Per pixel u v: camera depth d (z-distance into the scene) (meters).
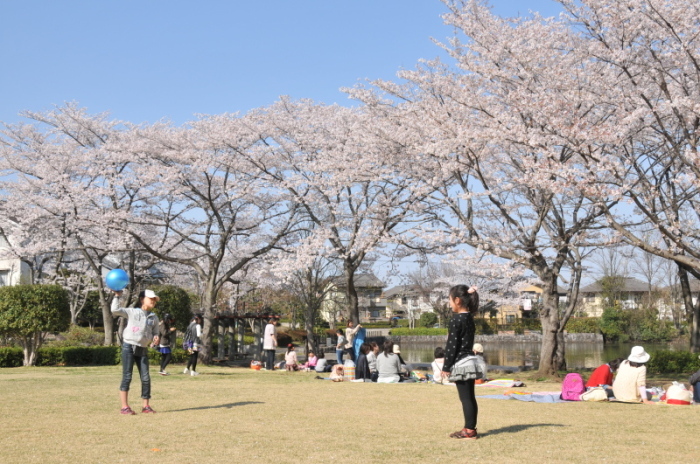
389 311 62.09
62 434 5.24
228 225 21.25
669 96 10.23
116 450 4.59
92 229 19.92
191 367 14.02
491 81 12.20
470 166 12.77
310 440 5.05
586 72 11.02
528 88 11.35
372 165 14.98
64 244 20.91
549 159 10.44
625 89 11.08
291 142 18.06
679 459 4.34
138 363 6.71
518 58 11.19
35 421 5.96
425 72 14.23
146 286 25.70
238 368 17.53
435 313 50.38
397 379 11.73
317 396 8.59
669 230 10.48
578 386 8.41
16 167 19.92
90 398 7.91
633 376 8.33
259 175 18.48
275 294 34.81
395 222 15.78
